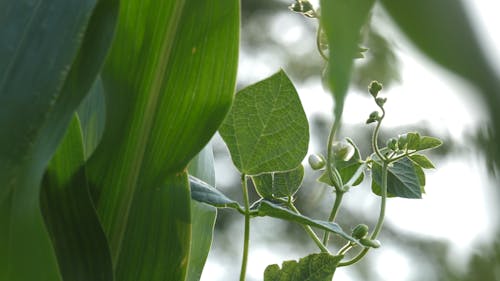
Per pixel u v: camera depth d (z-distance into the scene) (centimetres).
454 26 23
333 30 27
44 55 65
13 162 64
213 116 78
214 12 78
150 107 79
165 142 79
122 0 79
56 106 69
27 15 66
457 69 22
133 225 80
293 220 79
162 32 78
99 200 79
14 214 67
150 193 79
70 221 76
